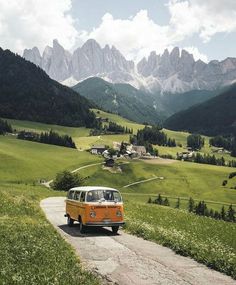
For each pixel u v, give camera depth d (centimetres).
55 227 3075
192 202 17188
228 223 4341
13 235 2142
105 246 2248
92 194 2797
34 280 1315
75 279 1398
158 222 3453
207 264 1828
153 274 1627
